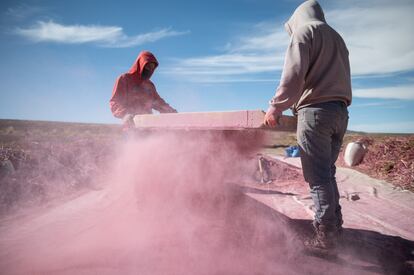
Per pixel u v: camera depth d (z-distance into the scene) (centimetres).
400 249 305
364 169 731
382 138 936
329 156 284
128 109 513
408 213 420
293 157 1016
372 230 358
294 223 382
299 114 288
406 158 698
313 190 288
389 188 553
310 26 279
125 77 528
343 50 294
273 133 350
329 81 277
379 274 257
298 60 268
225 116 292
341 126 291
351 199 494
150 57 538
